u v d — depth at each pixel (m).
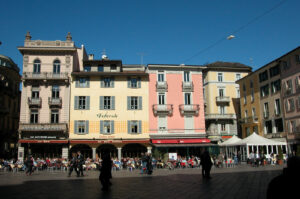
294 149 36.81
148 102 40.25
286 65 39.22
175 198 9.96
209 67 51.06
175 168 31.98
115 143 38.28
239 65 54.12
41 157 37.03
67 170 30.34
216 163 31.05
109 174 12.77
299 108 36.31
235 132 49.91
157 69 41.81
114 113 39.12
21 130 36.72
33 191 12.49
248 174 19.58
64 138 37.47
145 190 12.29
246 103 48.66
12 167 27.75
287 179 3.87
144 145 39.09
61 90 38.78
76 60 43.03
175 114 40.91
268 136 42.25
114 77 40.12
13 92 51.28
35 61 39.12
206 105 51.56
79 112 38.56
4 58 49.81
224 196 10.22
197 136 40.62
